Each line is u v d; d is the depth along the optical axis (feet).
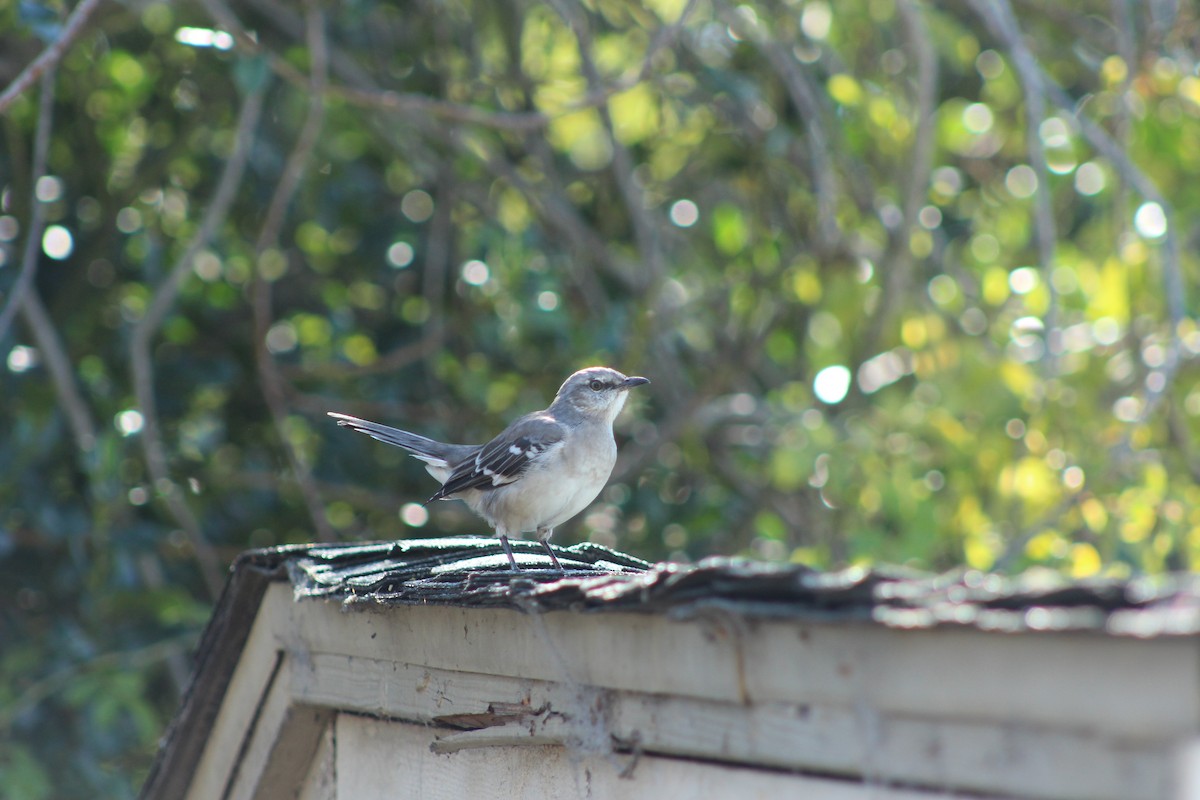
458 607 18.67
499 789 19.07
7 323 32.83
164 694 49.14
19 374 41.37
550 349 50.24
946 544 41.65
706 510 49.01
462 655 18.94
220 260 47.01
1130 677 10.47
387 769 21.85
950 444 41.24
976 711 11.69
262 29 46.09
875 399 44.68
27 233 41.91
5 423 41.29
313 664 22.81
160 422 45.55
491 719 18.92
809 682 13.34
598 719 16.44
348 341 51.62
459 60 50.55
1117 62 43.52
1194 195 43.93
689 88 46.06
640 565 24.86
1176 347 35.29
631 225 52.85
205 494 46.29
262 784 24.40
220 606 24.47
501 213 52.39
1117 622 10.27
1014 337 44.39
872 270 43.60
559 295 48.26
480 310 48.80
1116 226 40.09
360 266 50.49
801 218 52.39
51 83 33.50
